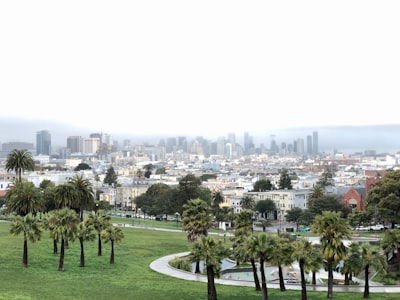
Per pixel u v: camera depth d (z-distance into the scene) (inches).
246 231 4783.5
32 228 4308.6
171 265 4517.7
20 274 3991.1
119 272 4192.9
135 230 7037.4
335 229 3292.3
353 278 4192.9
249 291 3555.6
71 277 3959.2
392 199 6171.3
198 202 5118.1
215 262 3211.1
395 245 4089.6
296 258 3265.3
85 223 4658.0
